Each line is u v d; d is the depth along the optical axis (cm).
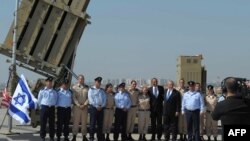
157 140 1584
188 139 1473
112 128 1645
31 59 1658
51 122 1473
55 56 1672
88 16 1658
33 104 1539
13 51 1620
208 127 1582
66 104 1480
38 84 1689
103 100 1468
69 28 1658
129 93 1572
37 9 1645
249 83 795
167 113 1530
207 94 1598
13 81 1622
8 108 1562
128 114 1580
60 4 1641
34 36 1652
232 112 641
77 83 1521
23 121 1540
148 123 1587
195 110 1458
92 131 1460
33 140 1489
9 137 1564
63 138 1598
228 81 662
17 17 1627
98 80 1466
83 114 1505
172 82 1546
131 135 1639
